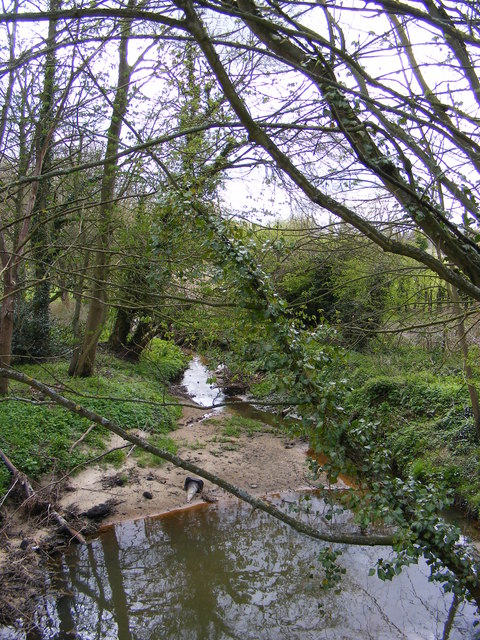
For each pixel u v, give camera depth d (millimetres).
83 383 13820
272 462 12398
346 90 3488
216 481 4172
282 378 4348
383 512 4191
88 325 14367
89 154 9766
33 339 16109
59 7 4438
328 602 7363
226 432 14148
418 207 3965
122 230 8508
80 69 5922
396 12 3301
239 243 4363
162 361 19453
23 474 9445
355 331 6977
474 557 4883
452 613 7047
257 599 7543
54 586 7676
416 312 7418
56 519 8992
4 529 8461
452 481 9961
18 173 9391
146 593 7727
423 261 3703
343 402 4691
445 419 11578
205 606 7406
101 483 10484
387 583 7754
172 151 5887
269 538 9219
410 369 13188
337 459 4332
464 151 4070
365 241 6551
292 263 6742
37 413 11500
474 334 10375
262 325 4445
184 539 9164
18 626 6676
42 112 8664
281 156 3400
